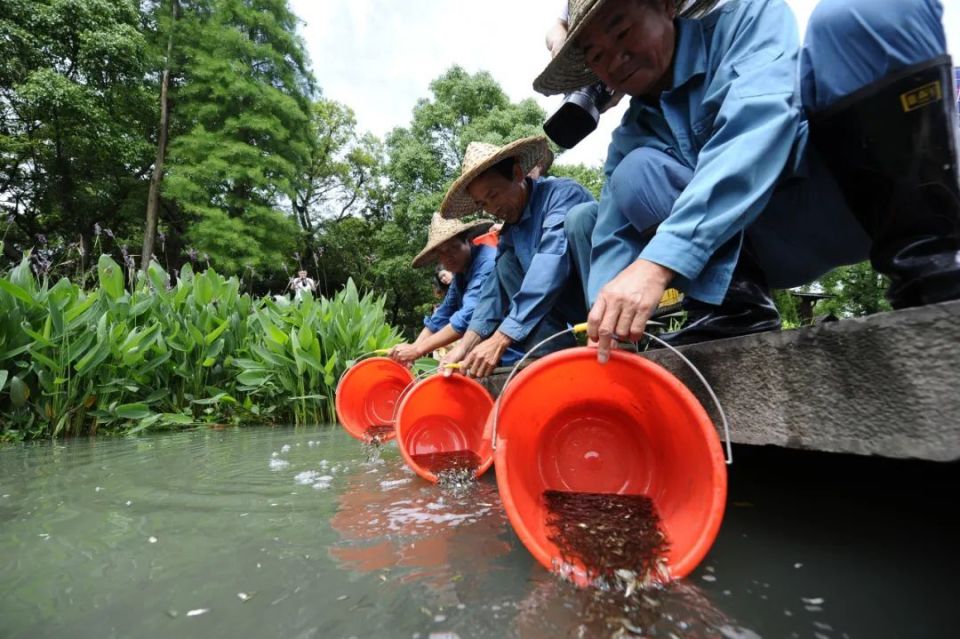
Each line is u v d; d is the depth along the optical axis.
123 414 3.48
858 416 0.81
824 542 1.10
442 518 1.34
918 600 0.84
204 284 4.33
